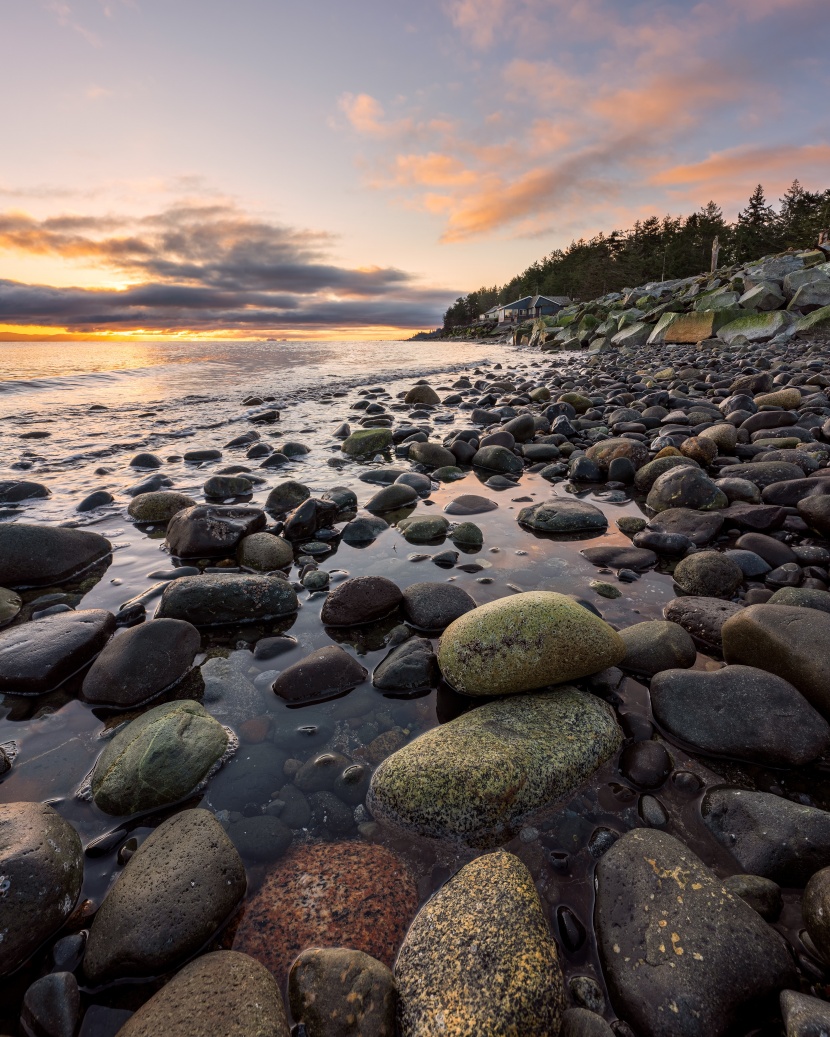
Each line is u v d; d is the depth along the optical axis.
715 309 24.78
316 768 2.36
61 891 1.69
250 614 3.54
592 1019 1.41
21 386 17.05
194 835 1.87
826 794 2.21
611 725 2.49
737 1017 1.47
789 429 6.96
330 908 1.78
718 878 1.77
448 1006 1.43
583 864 1.94
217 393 16.17
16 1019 1.51
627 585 4.01
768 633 2.69
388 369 25.05
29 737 2.56
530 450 7.71
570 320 42.06
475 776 2.10
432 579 4.13
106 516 5.70
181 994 1.44
